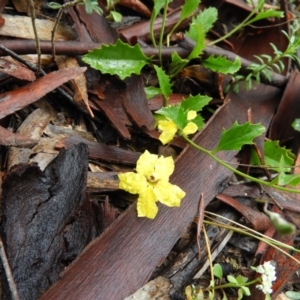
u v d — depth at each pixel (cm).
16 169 13
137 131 18
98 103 17
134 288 14
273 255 17
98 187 15
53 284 13
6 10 18
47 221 13
